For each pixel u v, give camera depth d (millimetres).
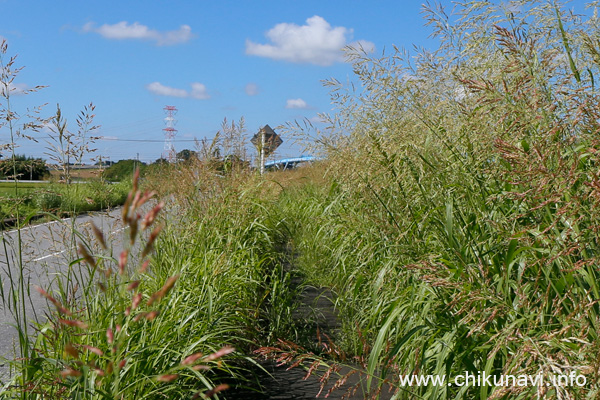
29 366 3102
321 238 8195
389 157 4379
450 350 3094
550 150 2826
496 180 3652
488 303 3061
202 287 5121
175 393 3811
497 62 4285
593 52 3598
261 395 4363
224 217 7062
